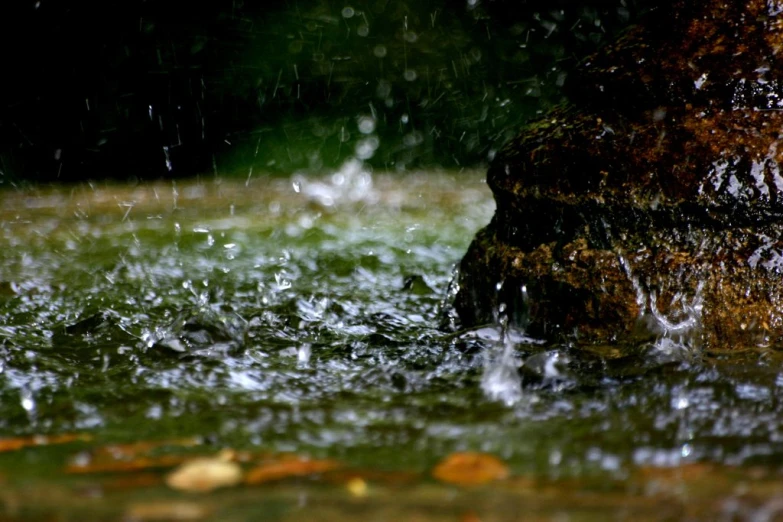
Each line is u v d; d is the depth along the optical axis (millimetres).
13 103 10383
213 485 1686
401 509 1553
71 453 1910
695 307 2900
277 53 11164
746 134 2900
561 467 1811
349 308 3775
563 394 2406
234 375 2670
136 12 10625
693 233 2926
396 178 10016
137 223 6488
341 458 1874
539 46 11125
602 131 3092
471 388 2498
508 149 3375
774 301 2875
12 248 5379
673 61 3031
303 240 5719
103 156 10625
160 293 4074
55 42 10422
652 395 2371
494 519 1509
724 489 1662
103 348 2984
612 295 2979
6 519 1504
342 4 11242
